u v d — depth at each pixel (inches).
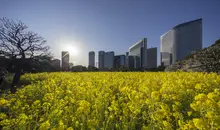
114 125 149.6
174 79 340.8
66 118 155.6
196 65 888.9
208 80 277.3
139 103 166.9
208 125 96.6
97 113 163.8
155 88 252.7
